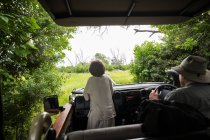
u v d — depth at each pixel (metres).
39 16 4.99
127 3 2.78
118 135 1.93
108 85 3.37
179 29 7.33
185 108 1.88
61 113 2.88
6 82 3.75
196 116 1.81
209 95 2.11
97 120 3.21
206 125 1.83
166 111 1.77
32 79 5.02
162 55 10.78
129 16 3.21
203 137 1.78
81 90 4.13
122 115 4.16
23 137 4.63
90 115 3.29
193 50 8.48
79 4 2.76
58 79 5.92
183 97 2.11
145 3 2.80
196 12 3.28
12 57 3.73
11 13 3.39
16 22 3.31
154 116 1.77
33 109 4.93
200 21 6.03
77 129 3.94
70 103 3.71
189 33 7.27
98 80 3.30
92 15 3.16
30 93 4.62
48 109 2.68
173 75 3.76
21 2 4.16
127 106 4.16
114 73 11.63
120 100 4.14
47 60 5.38
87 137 1.91
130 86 4.61
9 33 3.10
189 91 2.12
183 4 2.94
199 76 2.21
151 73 10.88
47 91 5.11
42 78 5.25
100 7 2.91
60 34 5.42
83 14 3.15
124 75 11.52
